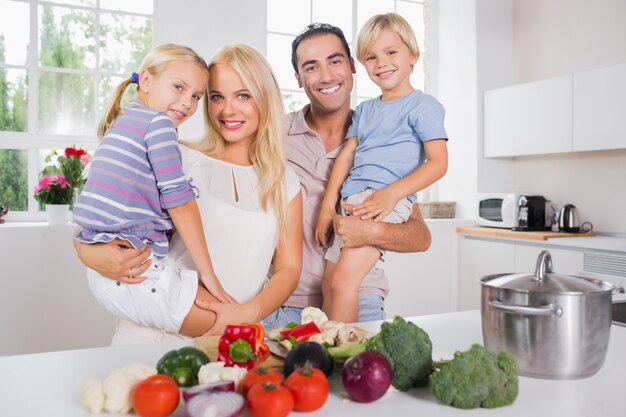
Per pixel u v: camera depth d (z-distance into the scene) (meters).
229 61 1.47
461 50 4.55
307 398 0.78
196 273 1.33
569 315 0.91
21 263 3.04
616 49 3.82
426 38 4.76
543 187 4.33
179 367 0.88
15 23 3.44
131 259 1.26
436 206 4.42
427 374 0.87
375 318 1.72
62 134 3.57
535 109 3.97
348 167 1.83
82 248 1.30
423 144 1.79
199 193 1.49
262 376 0.81
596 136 3.56
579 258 3.42
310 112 1.90
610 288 0.95
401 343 0.86
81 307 3.17
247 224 1.49
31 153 3.48
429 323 1.31
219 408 0.73
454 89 4.62
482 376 0.80
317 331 1.02
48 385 0.90
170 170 1.32
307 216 1.81
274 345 1.02
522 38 4.50
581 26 4.05
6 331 3.02
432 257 4.21
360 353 0.84
